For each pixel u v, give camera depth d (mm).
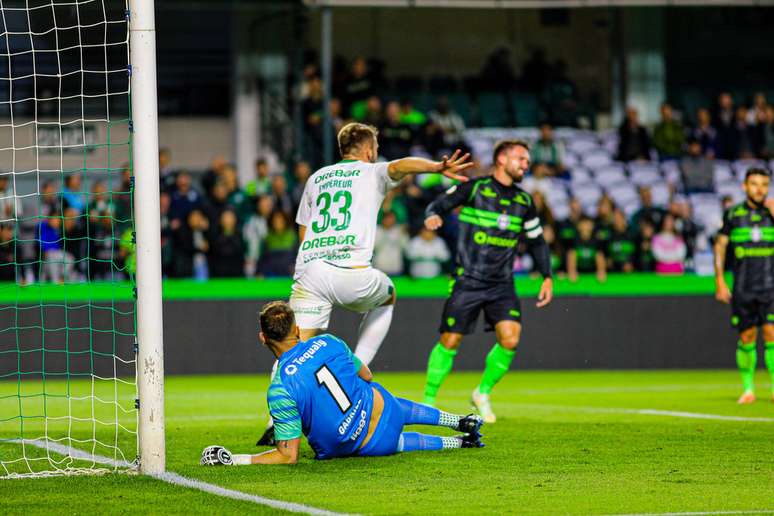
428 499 9859
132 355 28391
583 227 30688
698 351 30578
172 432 15570
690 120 42938
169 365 29000
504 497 9969
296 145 36344
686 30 43625
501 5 40750
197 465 11922
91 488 10570
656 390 24047
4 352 25438
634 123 38969
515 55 44406
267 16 37188
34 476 11375
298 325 13461
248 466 11703
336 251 13328
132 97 11203
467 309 16359
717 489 10422
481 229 16359
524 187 36188
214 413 19141
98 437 15320
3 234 28625
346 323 28984
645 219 31594
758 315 20312
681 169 37562
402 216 31844
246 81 39031
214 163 32219
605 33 43656
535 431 15273
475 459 12281
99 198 30172
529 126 42125
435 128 35906
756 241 20125
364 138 13625
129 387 26203
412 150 35500
